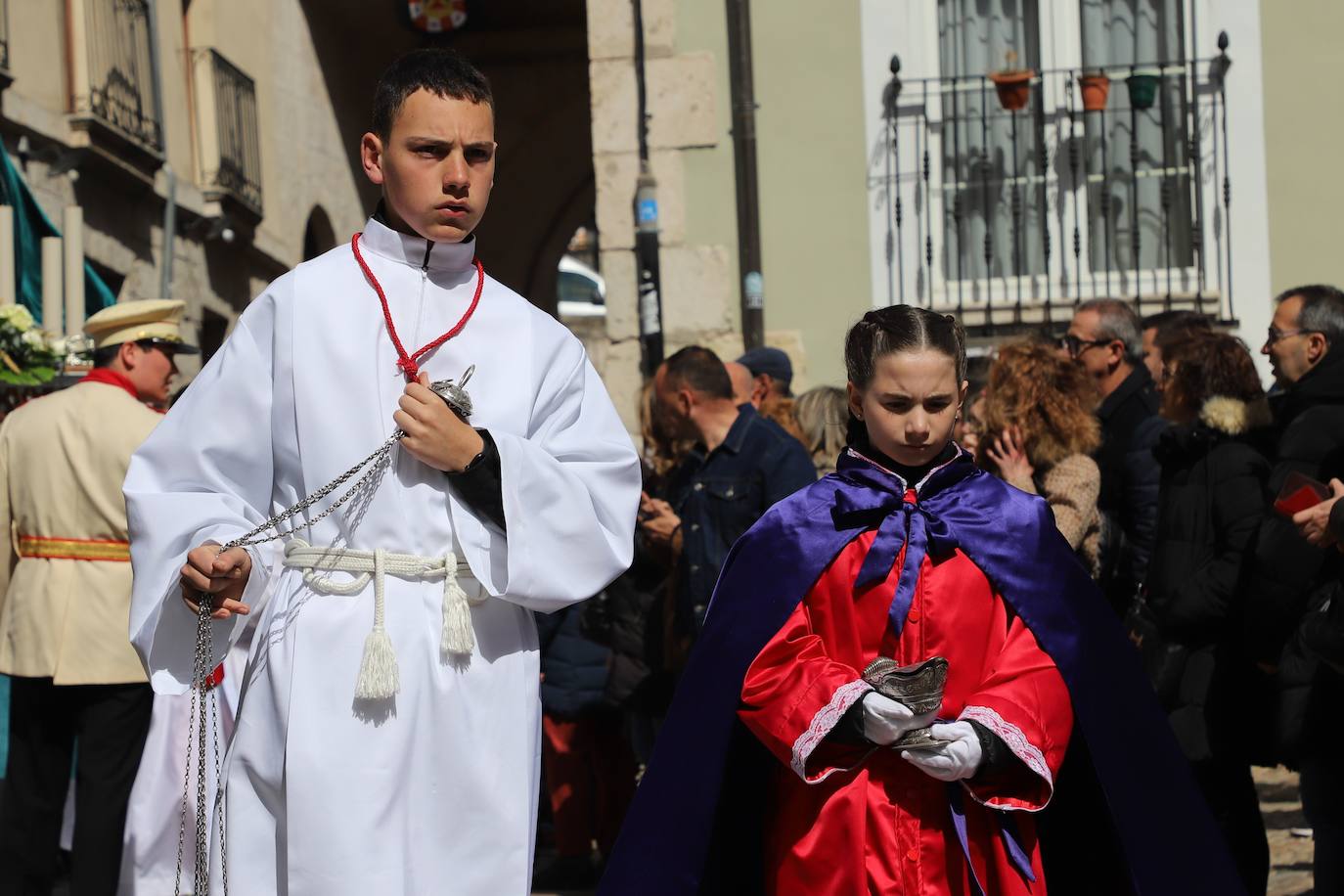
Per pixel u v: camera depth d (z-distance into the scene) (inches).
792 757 119.6
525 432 125.1
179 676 123.0
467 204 124.0
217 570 116.2
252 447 122.9
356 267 124.9
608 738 250.1
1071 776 132.3
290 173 579.2
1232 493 185.0
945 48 325.1
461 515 119.6
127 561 218.7
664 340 323.0
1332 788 173.0
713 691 127.2
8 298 291.9
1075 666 124.3
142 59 466.9
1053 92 322.3
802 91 321.1
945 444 129.7
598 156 325.1
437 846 117.7
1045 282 321.7
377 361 122.0
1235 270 314.5
